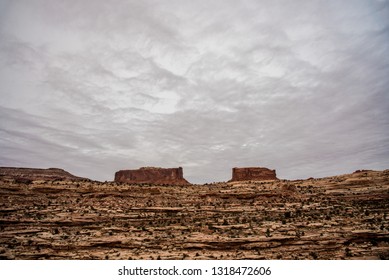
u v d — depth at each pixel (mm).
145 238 39406
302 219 44094
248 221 44969
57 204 49312
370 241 37281
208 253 36594
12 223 42062
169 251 36719
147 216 47469
